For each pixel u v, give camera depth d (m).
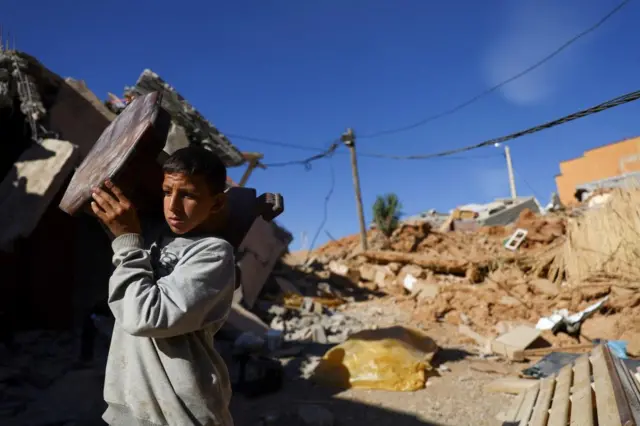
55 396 5.83
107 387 1.49
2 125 9.64
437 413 5.60
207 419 1.42
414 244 21.34
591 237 12.77
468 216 29.83
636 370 5.58
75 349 7.86
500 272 15.40
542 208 29.02
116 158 1.45
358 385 6.56
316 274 17.39
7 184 8.52
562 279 13.61
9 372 6.16
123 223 1.41
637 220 11.45
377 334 7.83
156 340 1.43
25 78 9.13
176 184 1.43
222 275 1.44
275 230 12.82
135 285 1.34
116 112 10.80
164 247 1.53
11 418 5.10
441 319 11.74
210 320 1.44
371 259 19.53
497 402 5.95
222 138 10.66
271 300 12.41
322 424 5.23
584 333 9.26
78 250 10.07
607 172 32.72
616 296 10.30
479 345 9.29
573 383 4.88
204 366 1.46
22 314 8.95
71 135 9.61
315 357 8.00
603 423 3.39
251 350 6.32
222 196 1.53
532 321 10.92
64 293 9.46
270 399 6.12
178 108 10.30
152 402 1.39
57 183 8.45
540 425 4.20
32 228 8.02
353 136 21.16
